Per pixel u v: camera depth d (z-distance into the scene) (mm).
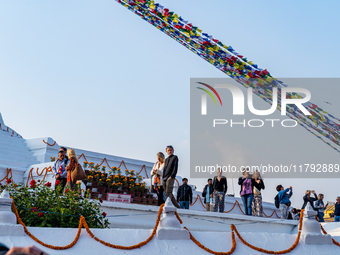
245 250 7086
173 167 11320
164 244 6492
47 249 5582
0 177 17969
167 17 7113
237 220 12250
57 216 7473
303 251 7555
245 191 13375
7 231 5480
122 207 10227
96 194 15156
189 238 6770
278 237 7707
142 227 10320
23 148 21312
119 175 17109
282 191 14625
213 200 13469
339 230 11930
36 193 8133
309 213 7961
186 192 14133
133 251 6164
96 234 6152
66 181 11305
